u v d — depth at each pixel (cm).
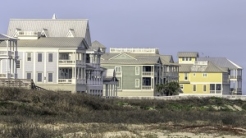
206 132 16225
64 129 15112
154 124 18325
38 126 15125
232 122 19775
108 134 14438
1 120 17025
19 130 13675
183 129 16750
